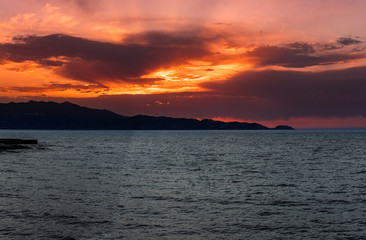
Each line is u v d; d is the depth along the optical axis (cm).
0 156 6581
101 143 13938
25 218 1994
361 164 5559
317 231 1828
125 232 1786
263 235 1764
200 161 6175
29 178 3659
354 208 2344
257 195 2803
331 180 3712
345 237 1734
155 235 1748
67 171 4425
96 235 1731
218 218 2070
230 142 15012
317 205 2431
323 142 14500
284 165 5431
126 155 7581
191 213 2177
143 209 2262
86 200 2517
